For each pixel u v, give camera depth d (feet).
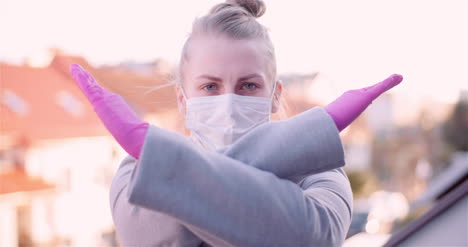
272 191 2.56
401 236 11.97
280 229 2.52
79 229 46.93
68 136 47.91
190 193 2.40
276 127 2.82
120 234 3.03
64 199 46.34
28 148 46.21
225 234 2.43
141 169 2.35
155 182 2.35
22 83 52.60
